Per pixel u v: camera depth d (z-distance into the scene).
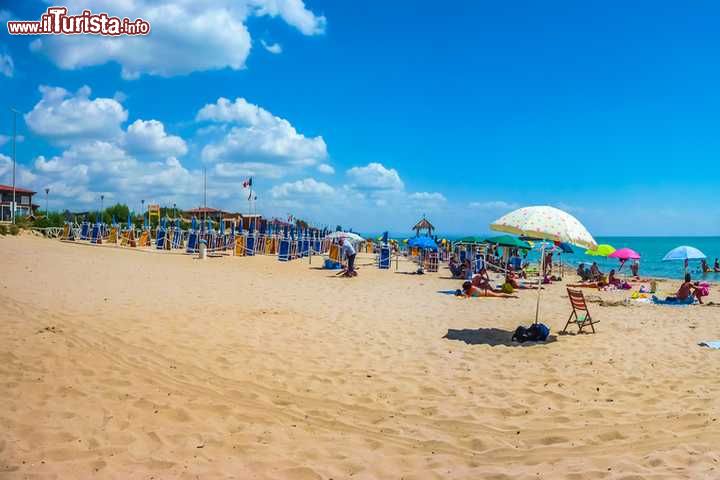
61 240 37.53
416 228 32.47
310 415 5.26
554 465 4.20
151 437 4.46
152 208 48.62
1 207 60.94
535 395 5.98
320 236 35.44
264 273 19.89
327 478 3.94
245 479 3.83
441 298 14.35
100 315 9.02
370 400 5.73
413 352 7.88
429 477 4.00
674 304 14.37
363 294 14.66
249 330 8.75
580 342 8.79
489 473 4.05
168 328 8.45
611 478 3.93
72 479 3.67
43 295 10.63
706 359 7.69
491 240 19.02
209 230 35.97
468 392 6.05
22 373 5.77
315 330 9.09
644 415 5.32
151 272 17.08
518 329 8.88
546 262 22.28
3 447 4.06
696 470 4.00
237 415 5.14
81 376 5.88
